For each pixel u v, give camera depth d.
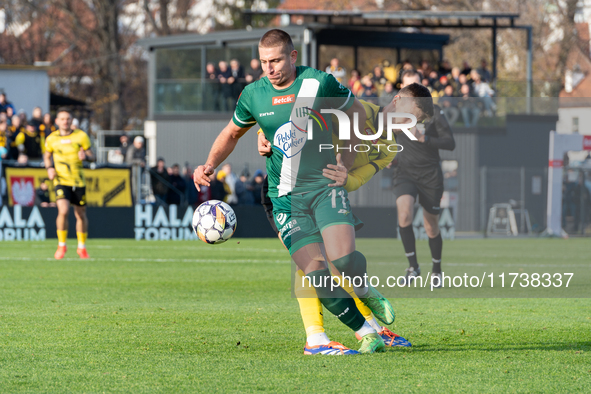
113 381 11.43
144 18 131.38
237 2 133.75
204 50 71.50
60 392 10.80
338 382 11.34
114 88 120.50
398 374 11.88
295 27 67.38
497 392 10.78
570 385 11.20
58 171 34.69
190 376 11.74
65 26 129.25
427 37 72.12
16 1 120.06
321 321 13.82
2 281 26.12
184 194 51.88
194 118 70.44
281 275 28.67
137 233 50.19
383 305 13.82
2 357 13.26
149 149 71.25
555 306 20.38
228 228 14.36
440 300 21.53
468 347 14.30
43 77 72.94
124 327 16.59
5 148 51.19
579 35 98.75
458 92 64.25
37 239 48.84
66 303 20.70
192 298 21.94
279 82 12.88
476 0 97.88
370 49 70.00
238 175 57.12
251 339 15.10
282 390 10.85
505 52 103.44
